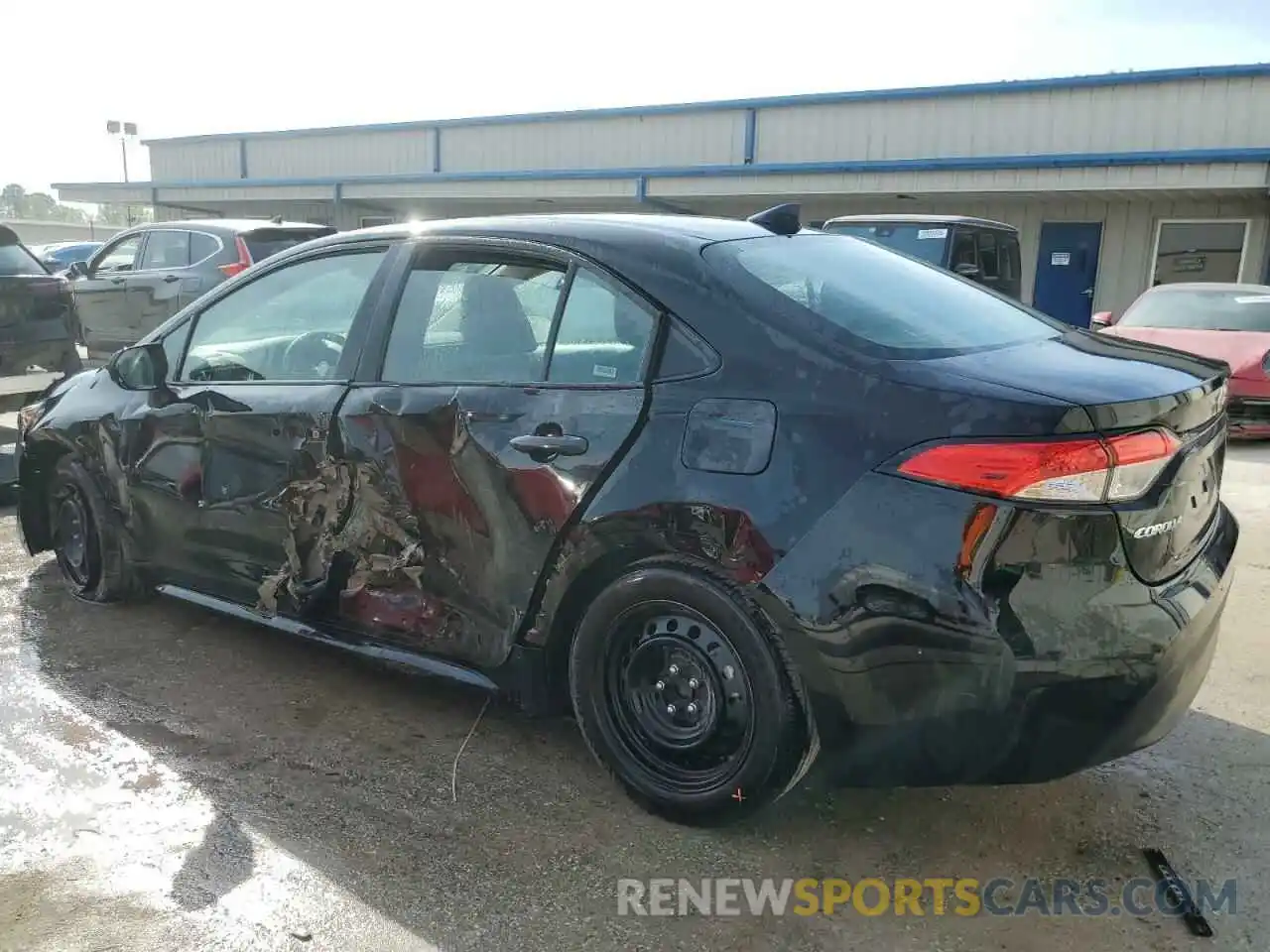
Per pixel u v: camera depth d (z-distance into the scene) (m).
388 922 2.37
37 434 4.39
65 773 3.02
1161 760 3.13
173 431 3.87
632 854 2.65
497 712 3.46
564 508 2.81
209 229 9.73
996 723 2.32
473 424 3.00
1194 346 8.90
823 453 2.45
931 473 2.33
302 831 2.73
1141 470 2.34
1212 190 14.02
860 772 2.54
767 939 2.33
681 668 2.73
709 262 2.82
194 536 3.85
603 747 2.88
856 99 17.39
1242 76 14.25
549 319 2.99
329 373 3.46
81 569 4.43
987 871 2.59
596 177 18.83
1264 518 6.04
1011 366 2.55
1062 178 14.53
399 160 23.83
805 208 18.45
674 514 2.61
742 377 2.61
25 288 6.93
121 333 10.17
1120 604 2.32
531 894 2.48
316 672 3.77
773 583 2.46
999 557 2.27
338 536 3.37
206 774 3.03
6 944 2.26
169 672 3.76
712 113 19.11
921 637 2.32
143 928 2.33
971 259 10.41
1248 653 3.95
